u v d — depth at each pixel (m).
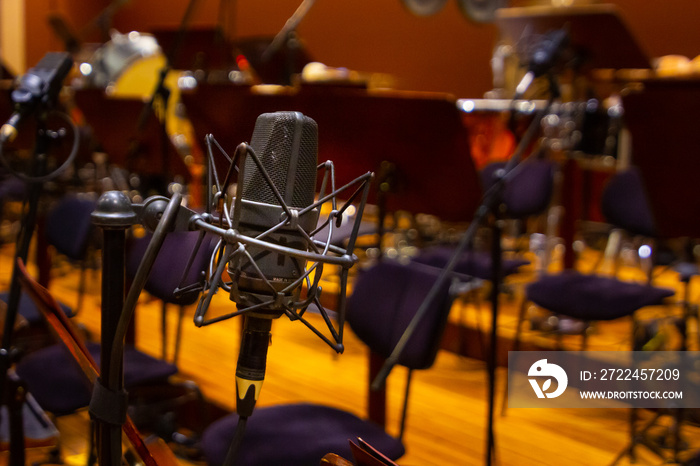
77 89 3.42
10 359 1.51
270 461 1.46
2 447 1.59
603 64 2.62
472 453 2.45
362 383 3.11
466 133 1.95
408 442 2.52
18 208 6.30
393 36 7.45
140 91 5.18
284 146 0.69
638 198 3.16
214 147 0.74
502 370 3.35
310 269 0.68
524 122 3.16
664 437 2.56
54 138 1.70
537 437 2.59
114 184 4.43
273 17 8.04
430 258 3.00
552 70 1.90
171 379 3.02
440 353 3.60
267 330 0.71
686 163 1.90
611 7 2.39
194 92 2.30
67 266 4.95
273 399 2.87
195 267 1.40
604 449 2.49
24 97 1.62
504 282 4.07
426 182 2.11
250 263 0.67
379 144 2.07
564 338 3.46
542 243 4.75
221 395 2.89
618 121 4.07
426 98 1.92
